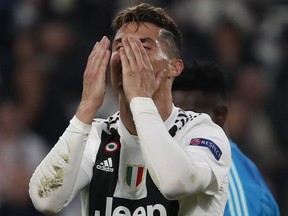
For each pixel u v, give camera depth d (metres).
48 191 10.95
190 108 13.95
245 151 26.22
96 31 30.34
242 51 30.66
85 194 11.36
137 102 10.76
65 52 29.39
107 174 11.20
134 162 11.16
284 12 32.59
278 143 28.14
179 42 11.49
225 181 11.32
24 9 31.17
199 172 10.63
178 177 10.39
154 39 11.15
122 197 11.09
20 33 30.56
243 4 31.98
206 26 30.75
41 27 30.16
